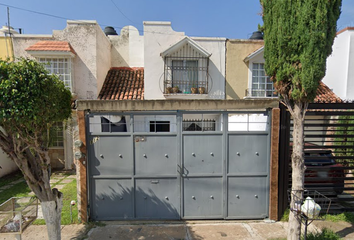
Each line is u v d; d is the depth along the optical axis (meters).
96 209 4.84
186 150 4.89
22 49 8.96
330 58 10.62
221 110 5.15
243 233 4.37
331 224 4.70
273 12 3.74
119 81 9.84
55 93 3.12
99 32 9.22
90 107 4.67
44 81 2.94
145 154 4.86
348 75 9.78
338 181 5.34
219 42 8.99
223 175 4.89
